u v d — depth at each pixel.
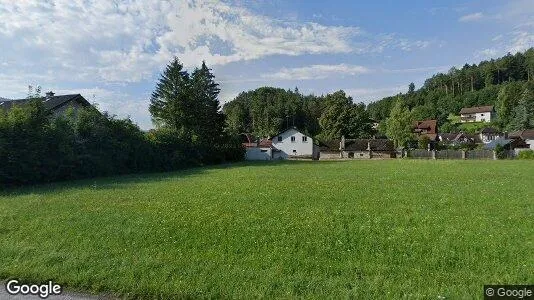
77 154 26.48
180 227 9.33
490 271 6.04
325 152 80.62
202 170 36.03
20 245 7.50
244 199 14.35
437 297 4.94
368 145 79.25
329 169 34.44
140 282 5.52
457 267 6.30
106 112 31.72
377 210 11.84
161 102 53.31
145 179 25.03
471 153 62.94
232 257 6.84
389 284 5.43
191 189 18.09
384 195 15.40
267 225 9.56
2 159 20.25
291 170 33.31
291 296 5.05
